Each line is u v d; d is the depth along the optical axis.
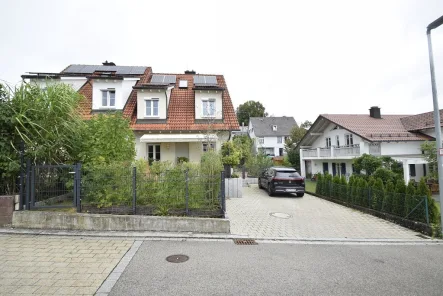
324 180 15.19
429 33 7.96
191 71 23.83
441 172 7.66
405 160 18.12
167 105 17.47
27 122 7.47
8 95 7.63
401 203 9.29
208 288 4.20
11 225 7.18
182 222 7.28
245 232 7.61
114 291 4.04
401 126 25.20
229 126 16.83
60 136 8.16
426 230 7.89
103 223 7.14
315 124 29.12
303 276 4.75
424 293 4.25
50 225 7.16
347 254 6.05
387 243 7.02
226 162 15.30
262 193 16.77
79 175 7.61
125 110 16.95
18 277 4.45
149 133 16.20
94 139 9.33
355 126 24.81
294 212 10.89
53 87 8.63
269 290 4.19
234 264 5.21
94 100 16.72
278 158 40.47
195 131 16.34
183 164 9.27
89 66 21.05
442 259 5.83
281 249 6.26
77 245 6.06
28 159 7.52
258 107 70.81
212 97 17.55
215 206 8.20
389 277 4.82
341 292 4.20
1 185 7.57
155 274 4.66
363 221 9.48
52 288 4.10
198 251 5.91
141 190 7.87
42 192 7.65
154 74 21.03
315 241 7.03
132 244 6.23
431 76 7.89
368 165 17.67
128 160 9.68
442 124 21.61
